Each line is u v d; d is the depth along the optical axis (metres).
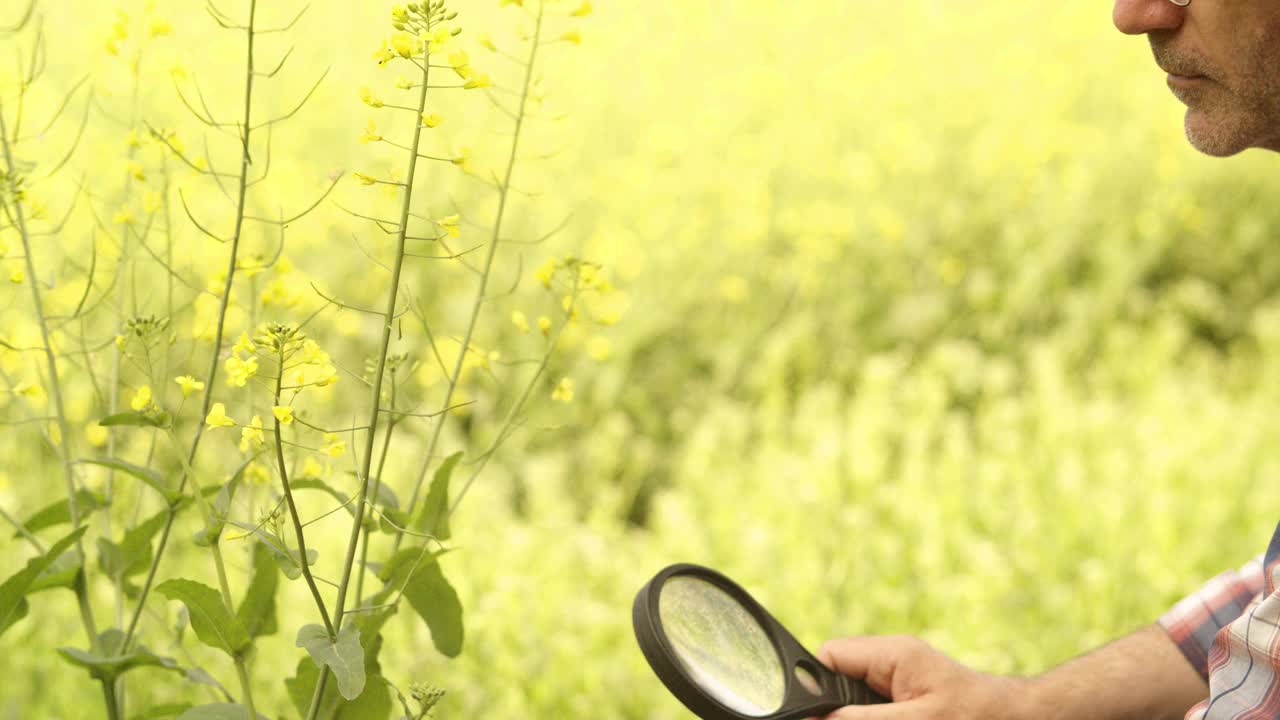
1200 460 3.77
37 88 2.91
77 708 2.27
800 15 8.13
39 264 2.62
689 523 3.34
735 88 6.66
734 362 4.42
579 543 3.29
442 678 2.50
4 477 2.77
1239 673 1.24
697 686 1.14
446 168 4.62
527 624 2.77
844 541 3.20
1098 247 5.36
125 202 1.73
